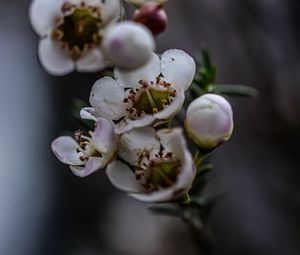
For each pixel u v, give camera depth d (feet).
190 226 0.65
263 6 0.80
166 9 0.93
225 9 0.84
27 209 1.09
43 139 1.12
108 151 0.46
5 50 1.21
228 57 0.85
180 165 0.46
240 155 0.88
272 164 0.84
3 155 1.12
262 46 0.82
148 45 0.41
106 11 0.45
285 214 0.85
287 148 0.83
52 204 1.08
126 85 0.47
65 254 1.05
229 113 0.47
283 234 0.87
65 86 1.01
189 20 0.89
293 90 0.82
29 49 1.19
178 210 0.62
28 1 1.24
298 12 0.78
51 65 0.44
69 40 0.44
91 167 0.46
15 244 1.07
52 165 1.10
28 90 1.12
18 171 1.11
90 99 0.47
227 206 0.91
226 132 0.47
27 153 1.12
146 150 0.46
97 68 0.44
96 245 1.05
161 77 0.47
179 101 0.47
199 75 0.60
